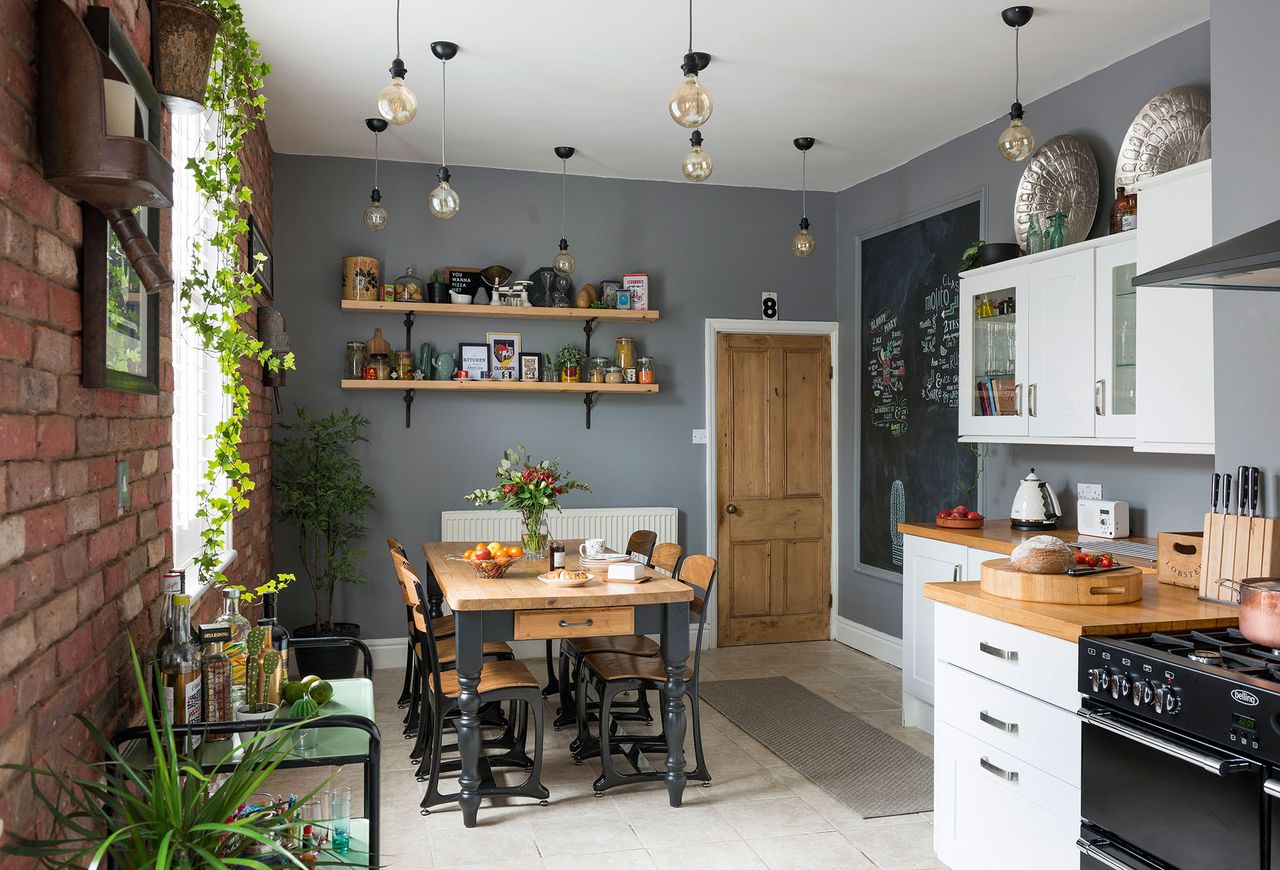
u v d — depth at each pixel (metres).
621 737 4.05
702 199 6.32
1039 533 4.25
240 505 2.63
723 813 3.57
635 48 4.04
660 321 6.26
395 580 5.82
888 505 5.96
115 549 1.88
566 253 5.62
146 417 2.15
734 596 6.42
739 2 3.61
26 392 1.39
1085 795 2.40
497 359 5.95
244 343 2.56
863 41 3.97
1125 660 2.27
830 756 4.19
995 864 2.77
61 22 1.48
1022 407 4.27
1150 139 3.85
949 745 3.00
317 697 2.35
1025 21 3.74
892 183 5.93
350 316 5.73
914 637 4.61
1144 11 3.70
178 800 1.44
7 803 1.31
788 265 6.47
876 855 3.21
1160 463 3.97
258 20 3.75
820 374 6.53
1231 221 2.94
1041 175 4.45
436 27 3.82
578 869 3.11
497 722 4.52
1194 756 2.04
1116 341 3.75
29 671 1.40
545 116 4.95
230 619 2.24
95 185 1.52
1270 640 2.22
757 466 6.45
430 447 5.88
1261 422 2.84
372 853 1.86
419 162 5.82
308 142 5.42
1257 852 1.94
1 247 1.31
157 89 2.05
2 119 1.32
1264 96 2.82
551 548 4.14
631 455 6.21
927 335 5.57
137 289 2.00
